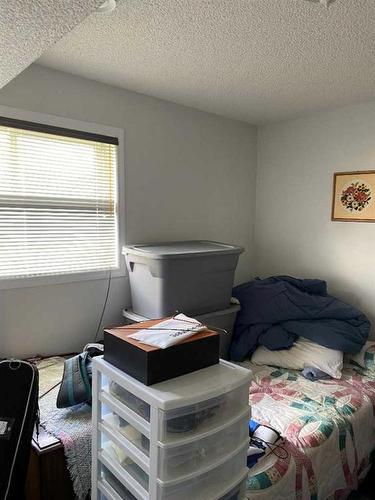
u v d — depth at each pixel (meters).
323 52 1.88
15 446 1.31
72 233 2.30
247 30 1.67
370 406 2.08
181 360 1.10
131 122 2.50
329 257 2.95
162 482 0.96
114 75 2.22
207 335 1.18
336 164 2.86
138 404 1.08
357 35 1.70
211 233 3.09
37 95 2.09
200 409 1.03
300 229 3.12
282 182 3.22
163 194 2.73
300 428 1.78
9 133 2.02
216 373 1.14
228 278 2.53
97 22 1.60
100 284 2.43
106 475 1.21
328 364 2.35
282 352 2.52
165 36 1.73
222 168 3.11
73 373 1.70
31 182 2.11
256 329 2.60
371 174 2.67
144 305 2.33
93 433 1.22
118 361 1.13
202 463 1.04
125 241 2.54
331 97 2.58
